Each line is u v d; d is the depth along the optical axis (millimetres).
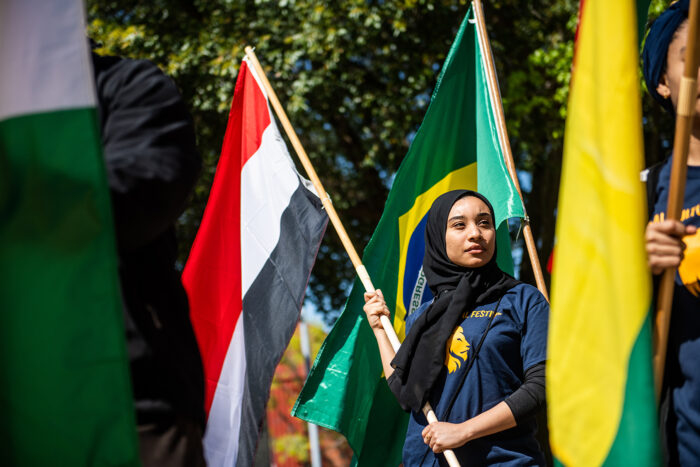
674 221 2084
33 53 1950
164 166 2096
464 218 3391
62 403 1865
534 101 9867
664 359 2182
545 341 3092
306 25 9734
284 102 10172
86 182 1901
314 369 3869
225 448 3850
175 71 9922
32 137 1916
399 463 3941
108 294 1886
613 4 2133
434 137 4246
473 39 4426
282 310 3900
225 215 4254
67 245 1888
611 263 2012
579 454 1992
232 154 4367
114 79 2217
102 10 11141
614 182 2049
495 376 3109
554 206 10414
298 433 22625
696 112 2232
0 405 1872
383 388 3967
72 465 1856
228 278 4137
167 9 10602
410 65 10164
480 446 3049
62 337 1872
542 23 10555
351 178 11992
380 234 4062
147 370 2043
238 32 10141
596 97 2117
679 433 2217
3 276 1875
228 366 3979
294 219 4023
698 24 2031
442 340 3180
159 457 1998
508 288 3285
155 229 2094
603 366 1991
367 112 11055
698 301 2221
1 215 1894
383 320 3523
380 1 9859
